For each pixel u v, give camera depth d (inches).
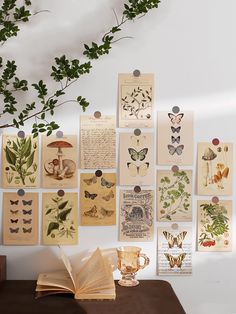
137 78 64.0
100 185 64.3
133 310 52.2
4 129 63.6
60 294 57.3
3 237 63.8
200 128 64.7
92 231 64.5
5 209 63.8
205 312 65.6
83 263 64.4
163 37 63.9
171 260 65.0
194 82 64.4
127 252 60.9
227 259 65.6
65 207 64.2
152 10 63.7
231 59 64.5
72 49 63.5
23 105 63.5
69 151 63.9
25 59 63.3
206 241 65.1
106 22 63.5
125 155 64.4
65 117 63.8
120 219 64.6
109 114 64.1
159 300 55.4
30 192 64.0
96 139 64.1
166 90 64.3
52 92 63.6
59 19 63.2
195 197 65.1
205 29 64.2
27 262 64.2
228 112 64.8
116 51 63.7
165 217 64.8
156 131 64.6
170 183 64.8
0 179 63.8
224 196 65.3
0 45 63.1
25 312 51.5
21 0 62.9
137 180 64.4
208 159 64.9
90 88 63.8
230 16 64.2
